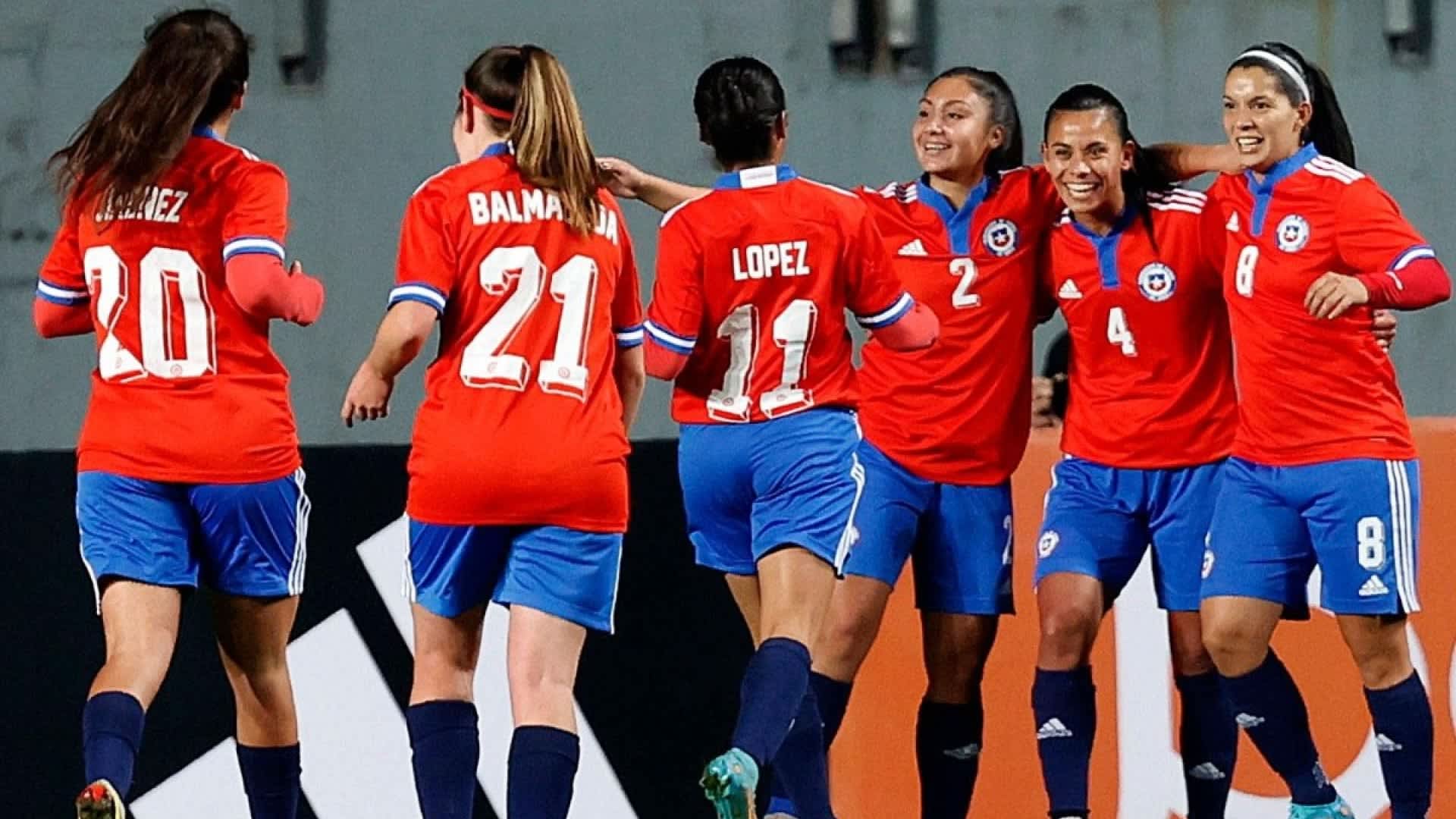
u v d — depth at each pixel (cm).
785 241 1641
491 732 1956
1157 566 1892
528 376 1552
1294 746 1820
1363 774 1958
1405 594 1767
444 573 1577
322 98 4244
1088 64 4175
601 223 1594
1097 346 1873
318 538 1977
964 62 4166
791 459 1652
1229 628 1786
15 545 2000
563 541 1560
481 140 1605
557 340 1562
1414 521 1780
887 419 1889
